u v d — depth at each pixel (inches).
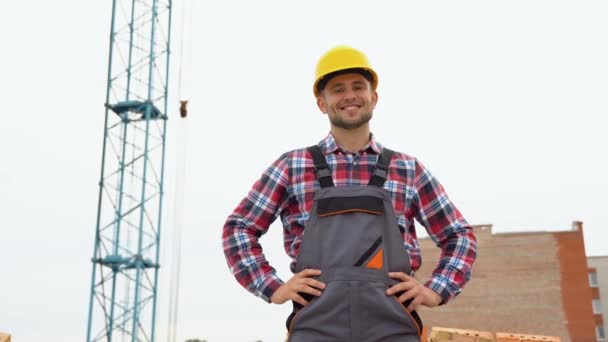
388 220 98.4
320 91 112.0
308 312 93.9
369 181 103.2
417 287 95.3
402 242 97.7
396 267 95.8
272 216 107.4
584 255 1477.6
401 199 102.7
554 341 361.1
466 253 103.6
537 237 1505.9
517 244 1507.1
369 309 92.8
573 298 1459.2
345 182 103.0
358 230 96.3
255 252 103.7
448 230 106.2
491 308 1478.8
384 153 106.3
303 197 102.7
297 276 95.7
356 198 98.2
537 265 1488.7
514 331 1459.2
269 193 106.1
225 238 105.7
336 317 92.9
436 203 107.0
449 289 99.3
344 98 106.5
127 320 1219.9
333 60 109.0
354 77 107.7
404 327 93.4
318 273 95.0
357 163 104.9
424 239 1438.2
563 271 1476.4
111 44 1358.3
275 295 97.5
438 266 104.1
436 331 388.2
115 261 1234.0
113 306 1227.2
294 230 103.2
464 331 384.5
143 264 1256.8
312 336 93.7
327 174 103.0
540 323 1455.5
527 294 1475.1
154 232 1277.1
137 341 1211.9
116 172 1288.1
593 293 1841.8
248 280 101.3
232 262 103.5
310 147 107.6
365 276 93.9
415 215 108.6
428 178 108.1
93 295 1229.1
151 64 1342.3
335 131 108.0
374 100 112.3
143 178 1285.7
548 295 1466.5
